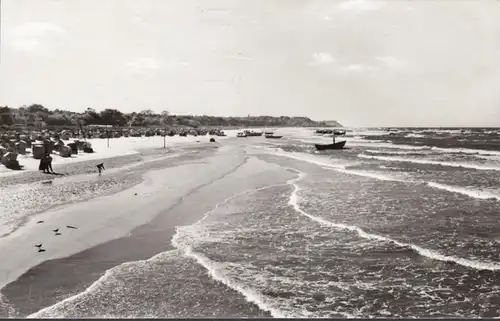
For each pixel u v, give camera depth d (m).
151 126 148.00
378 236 12.20
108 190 19.67
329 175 27.44
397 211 15.79
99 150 49.19
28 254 10.20
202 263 9.84
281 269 9.54
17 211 14.62
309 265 9.81
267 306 7.56
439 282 8.77
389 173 28.69
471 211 15.72
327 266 9.75
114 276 8.95
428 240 11.90
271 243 11.61
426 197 18.81
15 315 7.09
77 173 26.20
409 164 35.84
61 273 9.06
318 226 13.49
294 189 21.17
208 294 8.06
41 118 97.00
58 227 12.62
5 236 11.53
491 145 63.97
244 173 28.16
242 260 10.15
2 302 7.61
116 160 36.78
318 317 7.17
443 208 16.31
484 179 25.12
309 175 27.36
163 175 26.11
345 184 23.09
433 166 34.00
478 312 7.40
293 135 136.50
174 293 8.10
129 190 19.91
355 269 9.56
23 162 31.20
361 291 8.32
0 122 78.19
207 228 13.21
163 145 66.19
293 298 7.95
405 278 9.00
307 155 47.22
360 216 14.98
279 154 48.44
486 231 12.81
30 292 8.06
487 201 17.72
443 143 71.69
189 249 10.94
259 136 132.25
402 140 87.56
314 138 108.81
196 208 16.27
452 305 7.69
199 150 55.12
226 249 11.02
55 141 43.94
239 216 14.96
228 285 8.51
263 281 8.79
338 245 11.41
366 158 42.75
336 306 7.62
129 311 7.31
